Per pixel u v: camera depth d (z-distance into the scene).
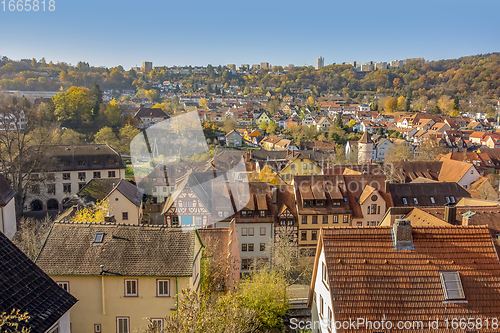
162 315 20.50
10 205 43.72
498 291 16.09
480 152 86.25
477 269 16.52
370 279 16.20
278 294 25.39
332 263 16.62
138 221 39.59
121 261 20.73
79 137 90.88
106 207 37.56
